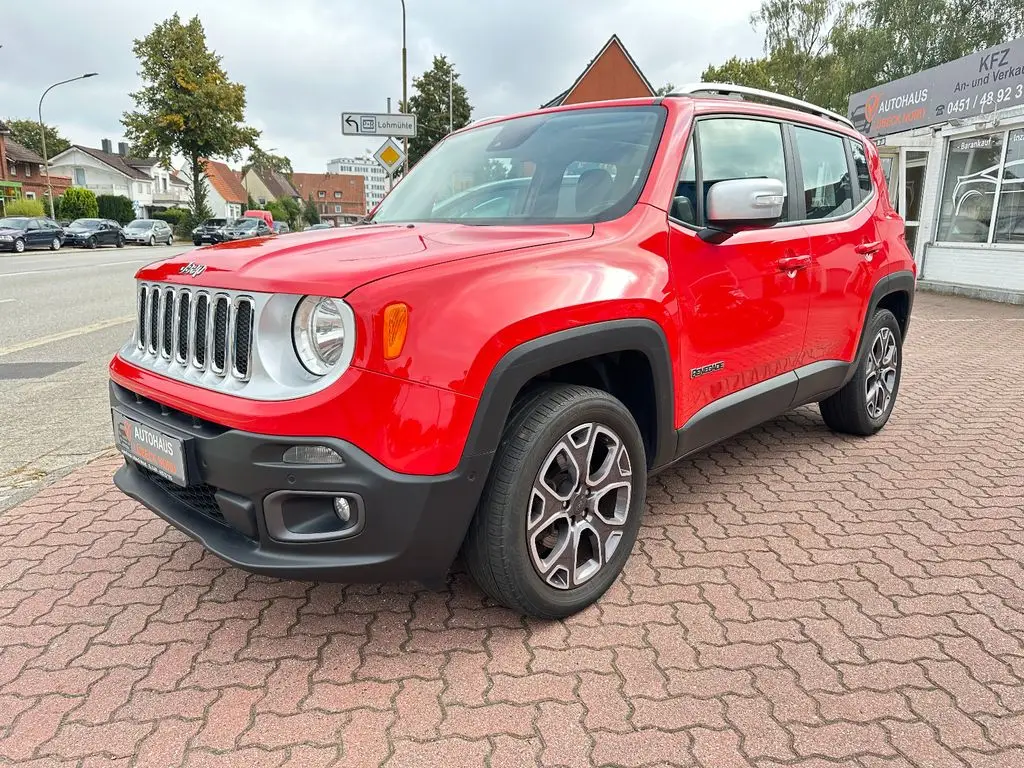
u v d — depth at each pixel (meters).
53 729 1.92
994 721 1.94
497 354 2.01
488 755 1.82
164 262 2.49
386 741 1.87
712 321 2.77
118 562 2.85
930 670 2.15
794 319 3.27
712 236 2.72
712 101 3.04
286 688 2.09
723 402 2.94
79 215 44.69
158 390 2.22
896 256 4.13
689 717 1.96
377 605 2.53
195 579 2.72
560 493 2.31
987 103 11.45
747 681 2.10
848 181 3.85
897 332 4.37
